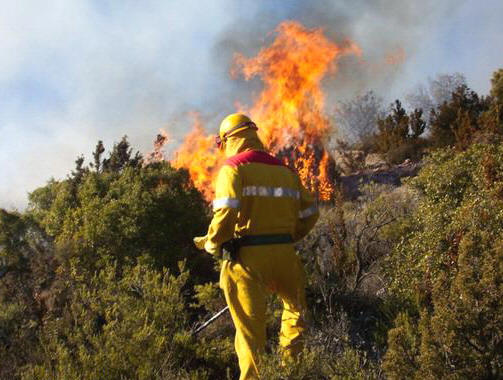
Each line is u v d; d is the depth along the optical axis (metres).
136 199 6.31
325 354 3.62
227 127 4.09
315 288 4.96
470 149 5.92
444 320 2.95
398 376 3.04
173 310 4.58
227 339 4.43
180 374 3.89
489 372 2.87
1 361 4.25
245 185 3.81
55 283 5.57
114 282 4.94
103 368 3.79
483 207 4.29
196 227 6.55
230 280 3.80
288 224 3.94
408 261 4.80
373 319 4.62
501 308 2.91
